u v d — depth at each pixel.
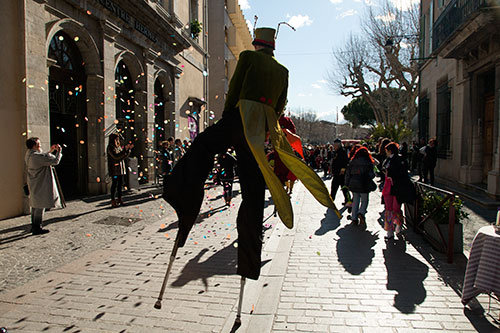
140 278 4.18
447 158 14.92
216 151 2.81
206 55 21.61
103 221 7.23
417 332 3.02
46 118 8.16
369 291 3.89
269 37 2.92
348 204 8.01
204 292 3.80
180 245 2.75
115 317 3.23
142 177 13.54
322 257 5.11
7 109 7.28
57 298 3.61
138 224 7.04
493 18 8.95
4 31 7.20
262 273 4.41
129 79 13.11
